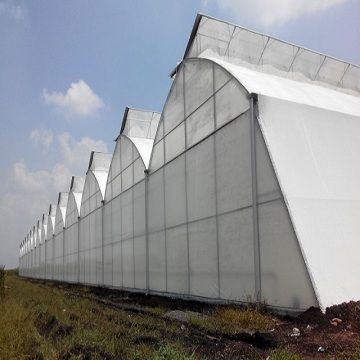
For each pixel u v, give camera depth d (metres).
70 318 11.34
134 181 21.16
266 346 7.01
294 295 9.18
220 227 12.43
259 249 10.43
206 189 13.40
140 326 9.20
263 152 10.36
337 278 9.02
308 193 10.00
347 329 7.55
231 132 11.95
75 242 36.25
